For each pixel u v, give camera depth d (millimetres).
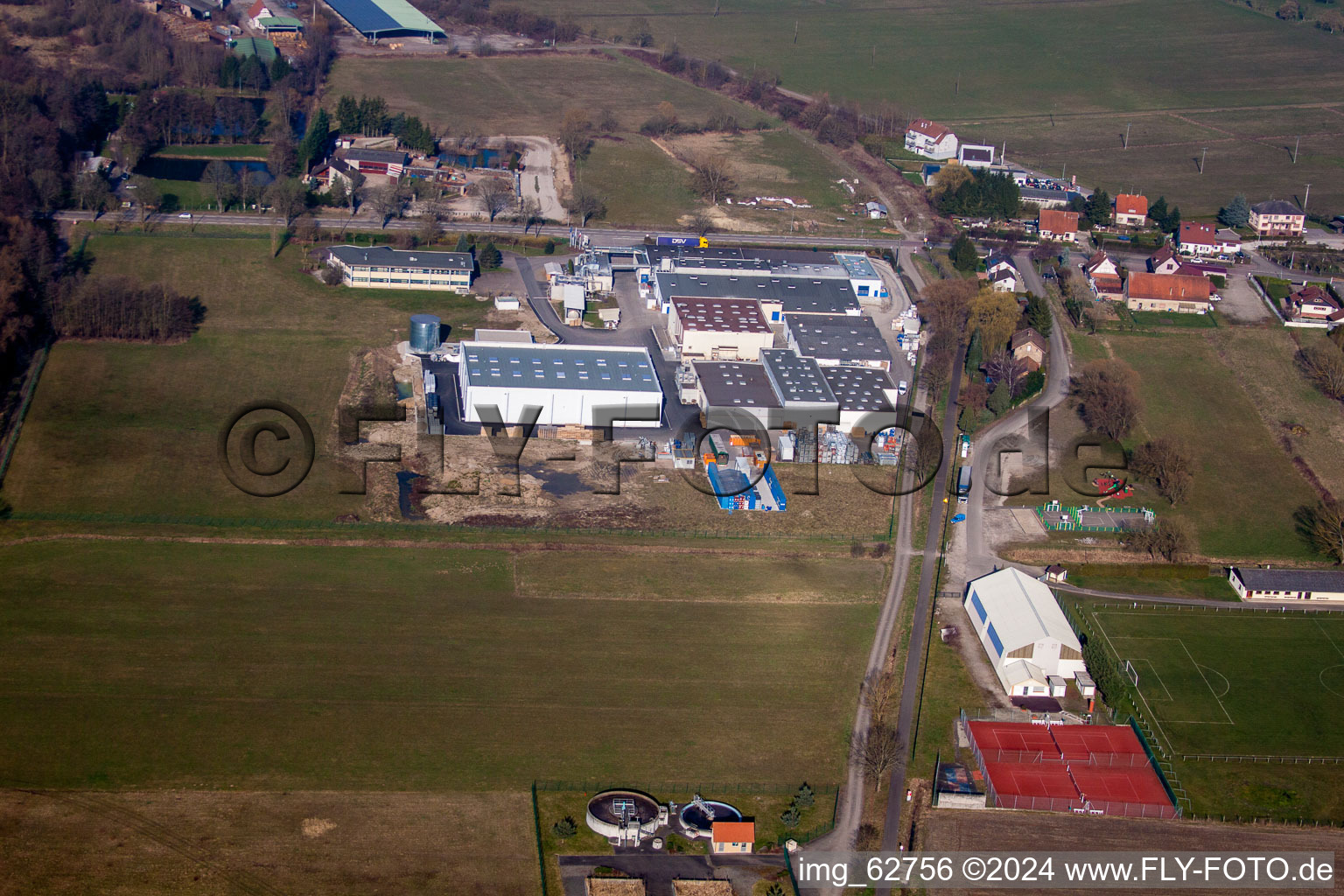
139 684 152000
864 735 151625
